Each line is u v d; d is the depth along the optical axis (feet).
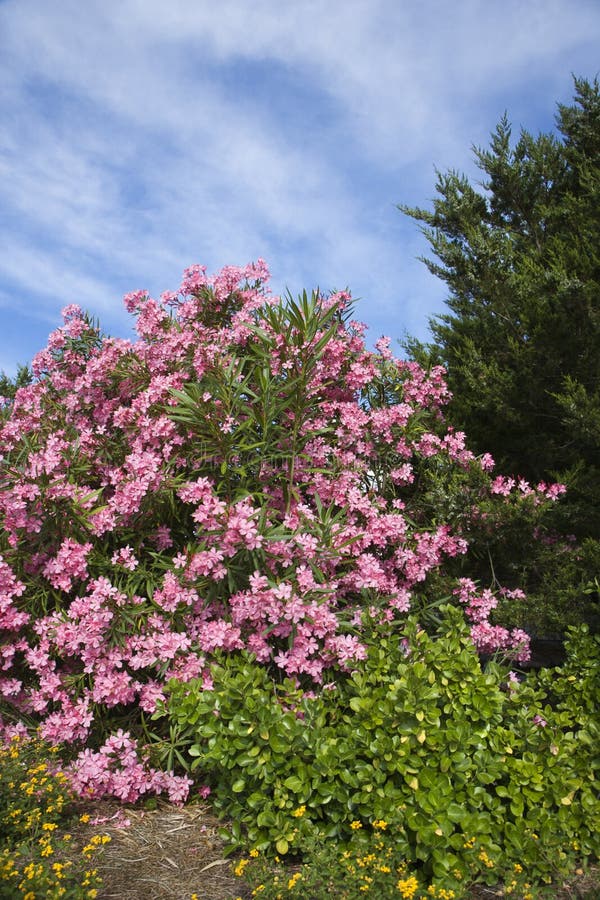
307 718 12.25
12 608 15.11
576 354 21.26
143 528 16.53
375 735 11.54
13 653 15.33
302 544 14.73
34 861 10.40
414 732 11.19
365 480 19.57
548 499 19.48
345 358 19.19
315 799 10.98
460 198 26.48
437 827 10.25
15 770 12.40
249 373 17.65
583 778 12.14
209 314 19.81
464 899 9.64
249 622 15.12
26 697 15.76
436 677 12.52
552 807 11.60
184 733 14.24
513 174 25.67
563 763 12.01
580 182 23.61
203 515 14.30
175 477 16.24
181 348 17.71
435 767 11.13
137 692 15.25
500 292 22.91
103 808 13.30
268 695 12.36
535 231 26.05
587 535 20.94
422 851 10.21
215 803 12.02
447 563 21.21
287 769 11.28
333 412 19.22
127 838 11.98
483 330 24.16
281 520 16.53
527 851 10.61
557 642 24.58
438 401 21.42
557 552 19.86
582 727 13.33
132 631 15.05
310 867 9.98
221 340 17.90
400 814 10.56
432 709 11.44
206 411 15.67
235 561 15.05
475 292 25.31
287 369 16.65
